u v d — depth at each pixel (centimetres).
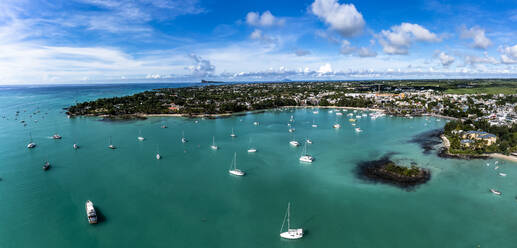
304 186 13525
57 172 15025
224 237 9500
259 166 16288
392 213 11050
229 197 12362
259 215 10894
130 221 10419
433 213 11044
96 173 14962
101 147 19975
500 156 17562
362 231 9862
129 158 17525
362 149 19825
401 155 18238
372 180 14225
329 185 13638
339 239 9400
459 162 16688
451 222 10444
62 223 10244
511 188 13162
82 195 12419
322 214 10975
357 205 11669
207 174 15000
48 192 12662
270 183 13862
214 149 19762
